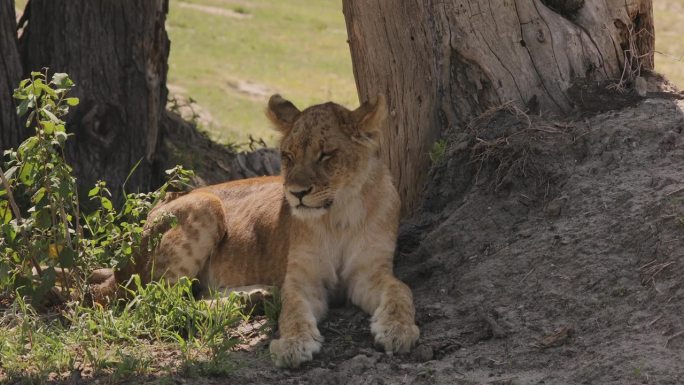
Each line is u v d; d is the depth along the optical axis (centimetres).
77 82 1533
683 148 1082
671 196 996
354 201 1069
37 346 982
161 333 1027
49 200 1114
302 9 6172
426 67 1273
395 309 993
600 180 1085
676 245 941
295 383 907
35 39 1548
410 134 1296
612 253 981
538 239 1048
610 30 1262
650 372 807
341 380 907
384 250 1084
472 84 1252
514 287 1009
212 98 3619
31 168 1112
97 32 1536
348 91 4078
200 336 1028
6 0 1458
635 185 1047
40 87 1089
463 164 1209
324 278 1096
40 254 1140
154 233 1170
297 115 1092
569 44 1238
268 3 6197
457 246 1123
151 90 1584
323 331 1034
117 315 1093
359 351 975
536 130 1170
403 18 1281
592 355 864
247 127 3088
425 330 997
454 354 938
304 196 1016
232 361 959
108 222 1167
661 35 4834
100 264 1155
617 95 1220
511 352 911
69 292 1137
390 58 1299
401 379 898
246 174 1916
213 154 2083
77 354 986
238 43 4916
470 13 1241
